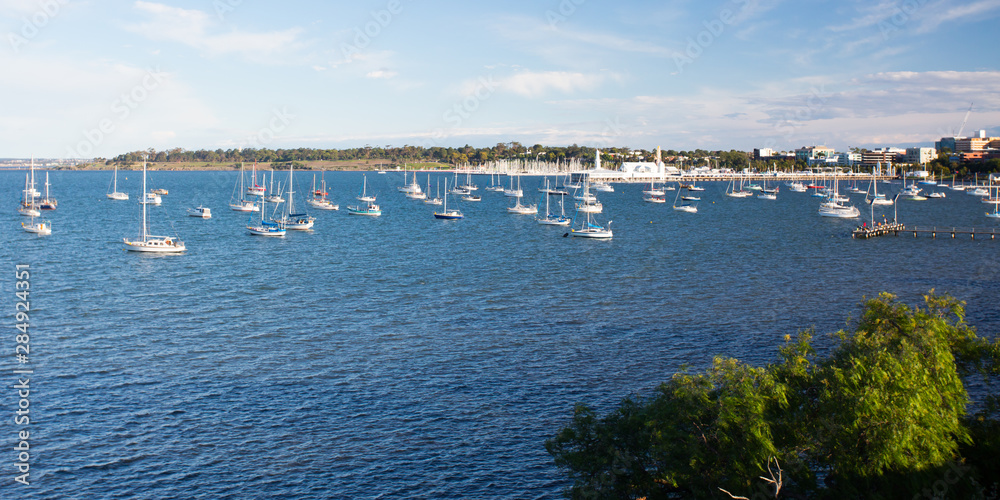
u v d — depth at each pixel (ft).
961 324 142.00
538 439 185.47
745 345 262.26
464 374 230.48
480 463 173.78
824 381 127.85
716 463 126.00
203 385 218.59
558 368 236.43
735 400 125.39
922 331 130.11
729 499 121.80
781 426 128.26
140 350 252.21
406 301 336.90
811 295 353.10
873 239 589.32
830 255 497.05
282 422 193.67
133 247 491.31
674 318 303.27
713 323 294.66
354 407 203.82
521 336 274.16
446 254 500.74
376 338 270.46
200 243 548.72
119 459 172.24
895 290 367.66
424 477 167.22
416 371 233.14
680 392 129.80
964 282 390.63
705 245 556.10
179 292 354.74
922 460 116.98
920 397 119.24
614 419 142.31
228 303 329.93
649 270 431.43
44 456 172.24
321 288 368.48
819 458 127.85
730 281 393.29
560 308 322.96
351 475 167.63
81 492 157.89
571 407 204.64
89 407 200.64
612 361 243.60
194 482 163.32
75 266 430.61
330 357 246.68
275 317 302.45
